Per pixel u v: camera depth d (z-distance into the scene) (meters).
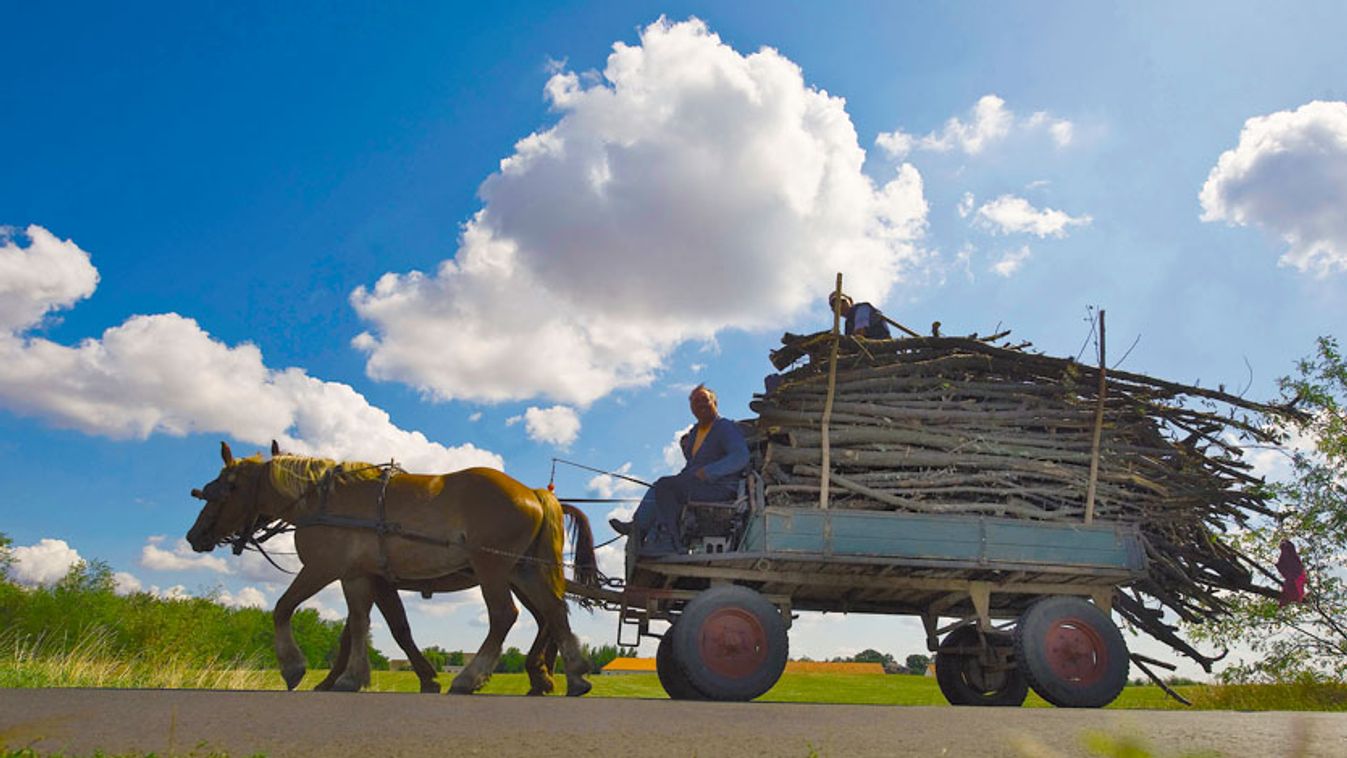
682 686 9.77
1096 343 9.88
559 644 8.95
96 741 3.88
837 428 9.34
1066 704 8.73
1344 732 4.20
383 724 4.45
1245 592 10.39
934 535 8.91
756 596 8.57
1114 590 9.43
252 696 6.04
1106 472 9.58
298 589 8.77
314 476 9.07
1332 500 14.59
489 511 8.76
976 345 9.70
